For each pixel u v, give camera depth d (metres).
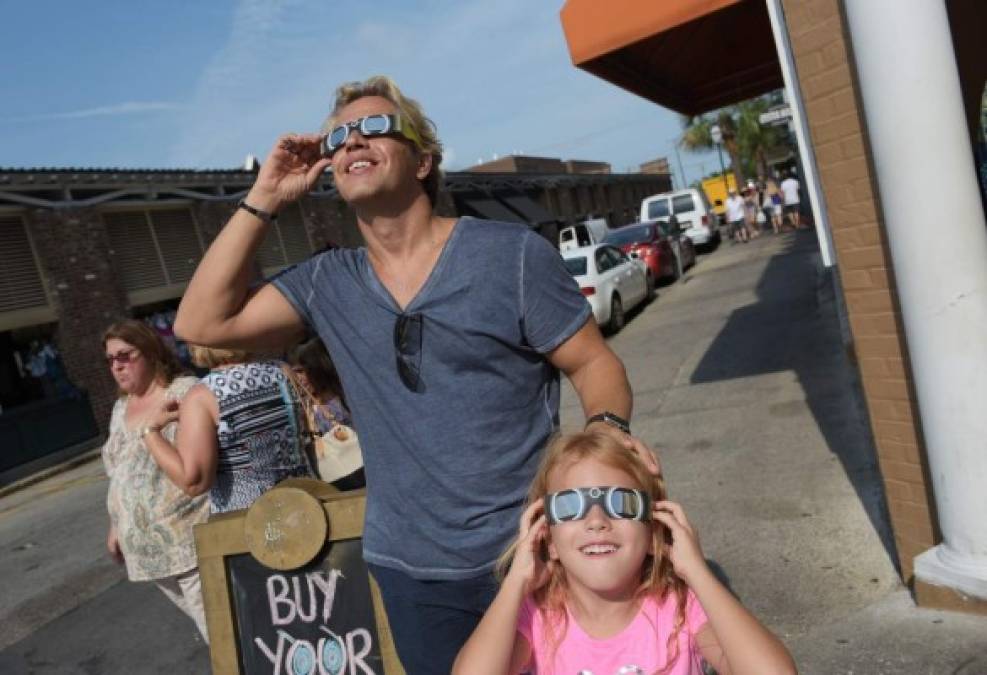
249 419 2.58
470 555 1.79
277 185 1.94
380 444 1.87
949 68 2.52
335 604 2.32
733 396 7.12
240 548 2.38
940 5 2.51
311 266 2.01
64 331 13.03
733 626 1.50
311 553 2.29
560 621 1.71
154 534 2.83
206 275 1.93
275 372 2.67
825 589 3.42
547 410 1.89
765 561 3.81
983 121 2.78
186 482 2.53
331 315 1.93
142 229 14.91
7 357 12.98
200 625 2.94
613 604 1.67
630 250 17.09
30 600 5.75
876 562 3.53
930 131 2.53
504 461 1.79
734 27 6.31
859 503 4.18
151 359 3.01
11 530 8.58
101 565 6.23
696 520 4.52
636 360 10.09
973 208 2.57
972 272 2.59
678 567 1.59
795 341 8.74
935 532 3.12
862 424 5.43
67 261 13.13
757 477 4.97
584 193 41.75
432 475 1.79
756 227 28.17
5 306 12.29
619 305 13.20
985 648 2.72
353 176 1.81
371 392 1.87
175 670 4.19
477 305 1.77
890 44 2.53
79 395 13.06
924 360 2.75
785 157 47.56
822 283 11.91
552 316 1.82
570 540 1.62
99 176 13.49
